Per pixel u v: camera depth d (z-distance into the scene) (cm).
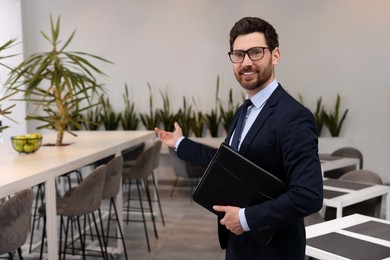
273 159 152
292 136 143
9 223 216
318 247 193
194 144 192
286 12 671
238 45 155
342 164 435
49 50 717
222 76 690
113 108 716
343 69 665
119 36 707
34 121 719
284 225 144
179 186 684
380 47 653
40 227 486
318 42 668
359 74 662
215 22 686
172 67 700
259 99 158
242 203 152
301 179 139
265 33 153
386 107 658
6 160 302
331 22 662
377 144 666
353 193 311
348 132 675
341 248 191
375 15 651
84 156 317
